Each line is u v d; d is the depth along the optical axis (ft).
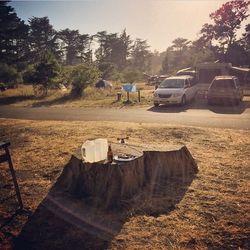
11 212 16.03
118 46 357.61
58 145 29.35
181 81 61.77
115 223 14.56
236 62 177.47
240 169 21.77
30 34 279.28
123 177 16.44
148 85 139.33
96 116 49.80
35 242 13.33
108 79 194.80
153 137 31.63
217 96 57.93
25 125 42.47
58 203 16.79
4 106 71.61
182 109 54.29
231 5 173.06
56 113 55.77
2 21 186.91
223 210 15.62
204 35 186.91
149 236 13.42
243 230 13.74
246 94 78.28
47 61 90.43
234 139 30.48
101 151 16.97
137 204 16.22
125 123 40.63
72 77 86.28
